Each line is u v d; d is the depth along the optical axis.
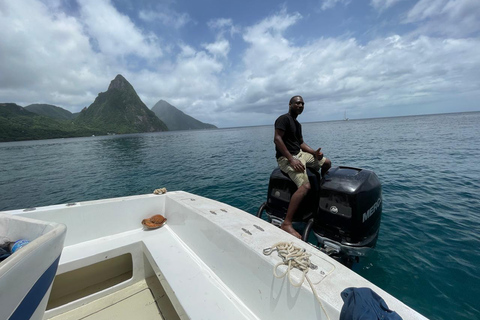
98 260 2.16
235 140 33.53
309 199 2.78
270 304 1.37
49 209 2.23
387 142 17.98
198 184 8.47
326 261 1.38
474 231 3.67
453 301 2.30
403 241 3.45
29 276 0.98
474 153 10.73
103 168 14.49
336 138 24.48
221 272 1.82
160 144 35.38
